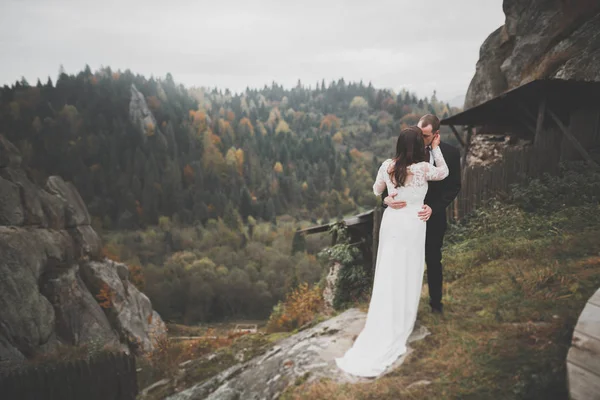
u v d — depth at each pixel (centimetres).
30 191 1755
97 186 15525
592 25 1268
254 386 375
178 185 16812
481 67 1772
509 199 819
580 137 948
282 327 1028
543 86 970
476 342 338
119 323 1844
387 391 294
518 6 1565
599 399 211
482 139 1373
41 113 18450
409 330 353
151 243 12444
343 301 852
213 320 9406
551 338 313
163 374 535
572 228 594
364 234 905
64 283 1631
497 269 513
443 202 370
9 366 1148
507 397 264
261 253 12112
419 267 353
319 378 336
